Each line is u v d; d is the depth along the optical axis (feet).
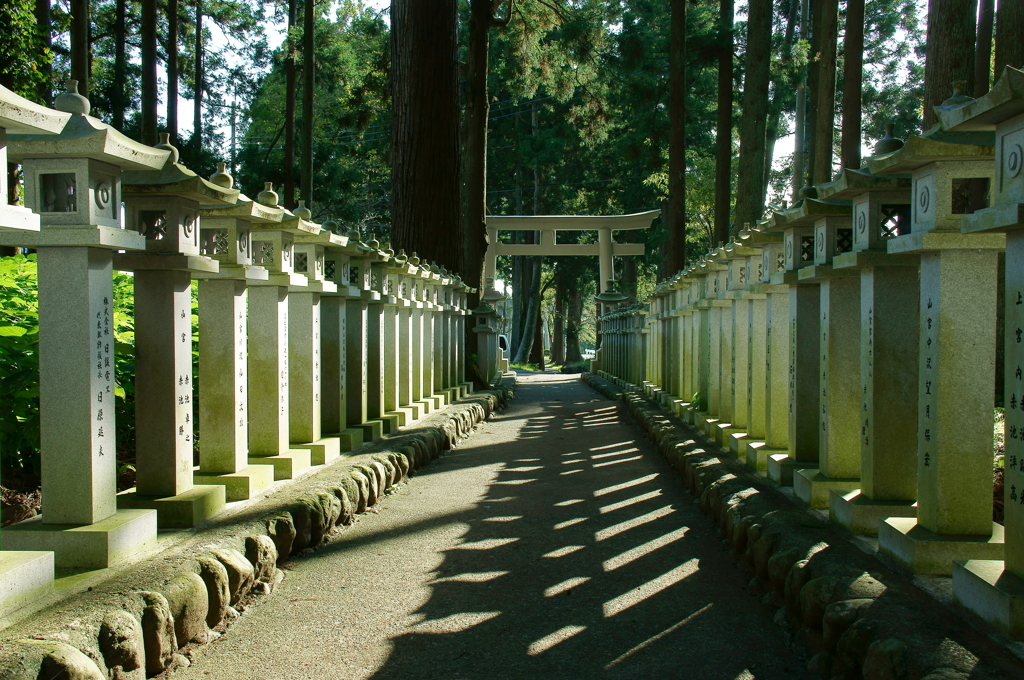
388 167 110.63
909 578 11.67
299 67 73.51
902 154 11.99
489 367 62.39
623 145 74.49
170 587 11.42
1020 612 9.11
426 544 18.08
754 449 21.24
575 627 13.25
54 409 12.19
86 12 40.24
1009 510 10.08
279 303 19.49
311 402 21.88
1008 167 9.98
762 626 13.04
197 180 14.14
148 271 14.88
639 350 56.08
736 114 91.45
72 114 11.66
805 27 75.46
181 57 96.58
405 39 49.29
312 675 11.40
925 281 12.58
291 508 16.60
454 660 11.98
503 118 112.16
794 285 19.06
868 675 9.36
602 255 99.30
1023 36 28.91
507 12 68.64
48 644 8.96
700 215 110.11
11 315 19.08
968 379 12.01
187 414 15.55
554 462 29.45
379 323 28.76
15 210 9.43
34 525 12.16
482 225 62.08
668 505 21.84
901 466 14.38
